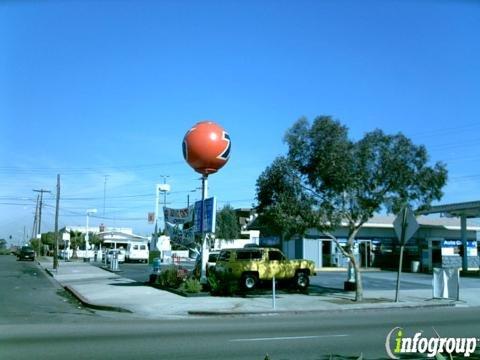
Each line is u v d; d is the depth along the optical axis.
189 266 44.94
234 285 22.58
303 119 21.16
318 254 42.38
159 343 11.06
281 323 14.82
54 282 31.86
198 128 24.52
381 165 20.56
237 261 24.41
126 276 35.28
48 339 11.62
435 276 22.44
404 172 20.31
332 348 10.56
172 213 28.69
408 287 27.83
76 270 42.56
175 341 11.34
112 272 39.56
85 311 18.42
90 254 70.12
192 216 26.50
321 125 20.64
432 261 42.88
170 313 17.33
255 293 23.56
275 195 21.38
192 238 26.31
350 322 15.04
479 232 47.47
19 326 14.08
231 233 72.81
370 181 20.67
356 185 20.12
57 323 14.90
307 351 10.20
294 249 42.91
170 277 25.86
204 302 19.84
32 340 11.47
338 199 21.03
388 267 44.88
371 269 43.09
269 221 21.48
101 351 10.12
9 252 121.56
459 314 17.47
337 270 41.59
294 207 20.52
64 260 63.91
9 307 19.17
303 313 17.70
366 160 20.41
